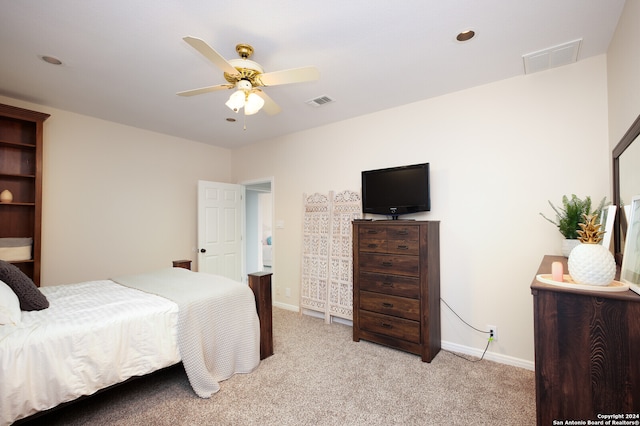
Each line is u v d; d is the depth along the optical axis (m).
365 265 3.03
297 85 2.73
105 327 1.76
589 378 1.08
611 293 1.05
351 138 3.62
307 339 3.15
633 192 1.59
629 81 1.69
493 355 2.66
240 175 5.04
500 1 1.67
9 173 2.93
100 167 3.67
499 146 2.65
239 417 1.89
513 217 2.58
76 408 1.97
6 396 1.42
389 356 2.74
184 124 3.87
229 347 2.36
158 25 1.88
